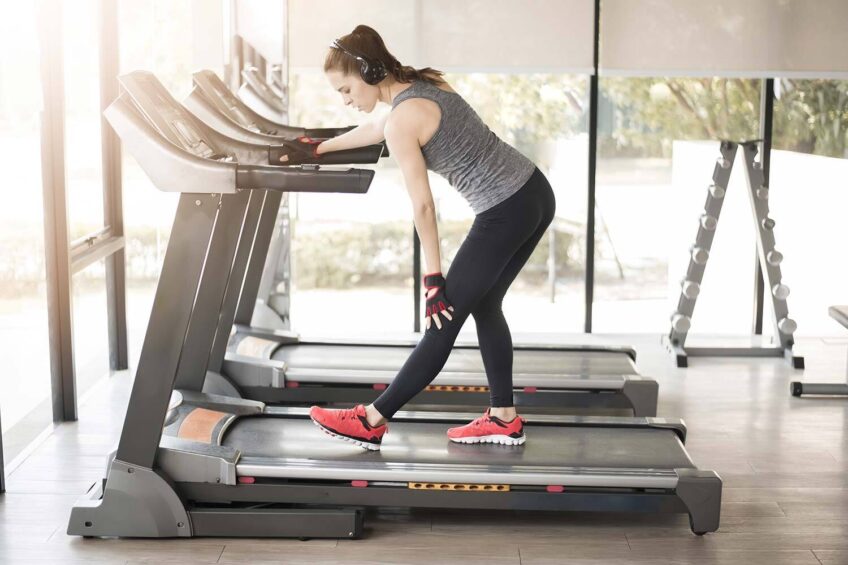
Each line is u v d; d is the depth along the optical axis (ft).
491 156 9.44
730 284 18.84
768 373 16.03
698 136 18.17
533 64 17.35
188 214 9.12
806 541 9.64
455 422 11.06
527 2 17.19
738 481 11.21
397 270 18.49
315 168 8.76
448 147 9.31
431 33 17.26
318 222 18.29
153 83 9.68
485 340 10.23
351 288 18.54
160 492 9.37
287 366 13.58
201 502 9.71
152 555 9.12
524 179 9.55
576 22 17.21
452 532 9.77
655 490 9.65
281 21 15.69
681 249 18.60
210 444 9.79
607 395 13.26
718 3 17.26
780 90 18.01
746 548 9.48
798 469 11.62
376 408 9.95
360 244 18.39
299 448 10.09
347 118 17.66
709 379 15.62
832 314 14.60
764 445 12.48
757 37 17.38
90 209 14.05
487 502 9.59
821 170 18.47
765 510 10.38
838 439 12.76
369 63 9.15
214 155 9.73
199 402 11.28
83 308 13.83
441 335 9.70
